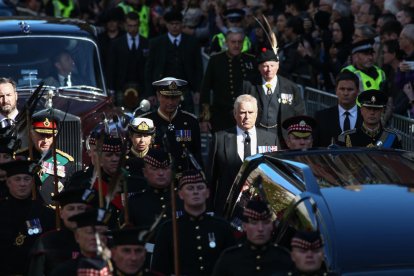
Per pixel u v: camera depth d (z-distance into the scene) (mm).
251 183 22328
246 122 27094
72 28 35594
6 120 28344
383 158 22250
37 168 22938
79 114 31625
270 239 19672
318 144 27984
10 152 23922
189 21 49062
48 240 20922
